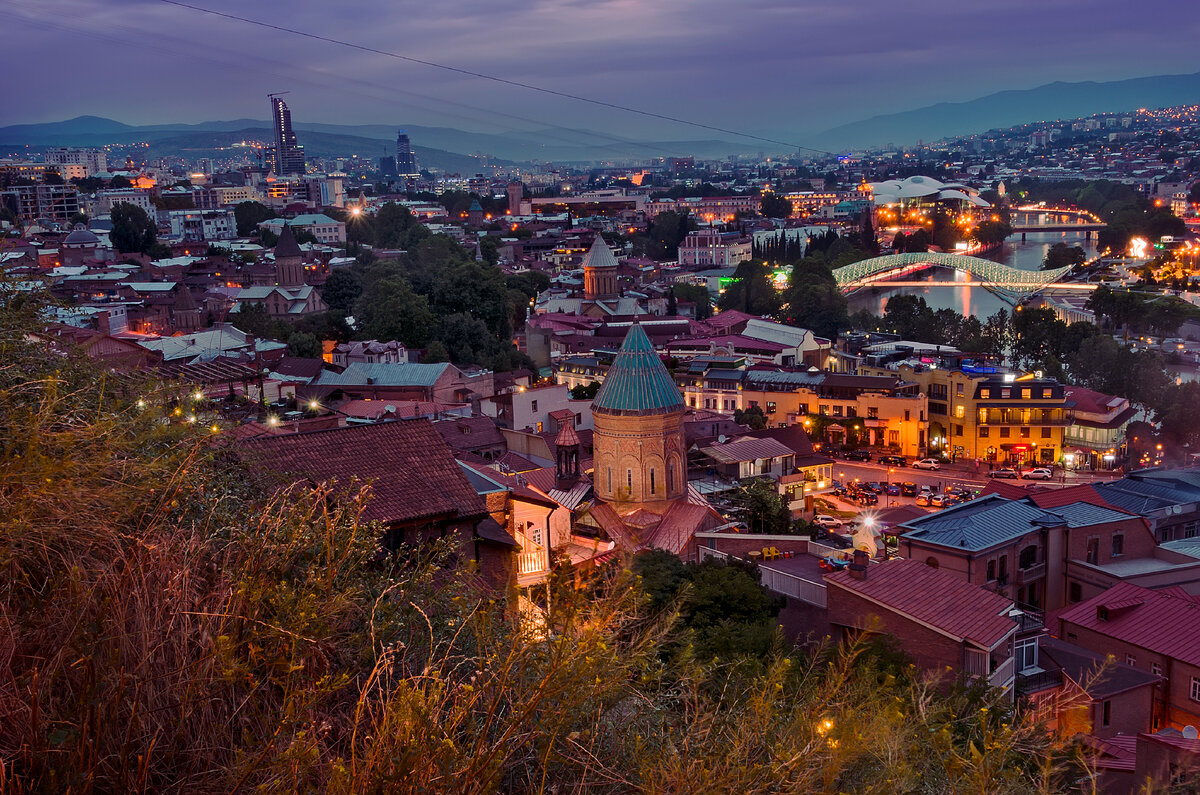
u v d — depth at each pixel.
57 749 11.16
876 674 23.25
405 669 15.23
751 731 14.19
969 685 35.84
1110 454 125.75
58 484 13.00
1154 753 29.28
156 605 13.06
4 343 17.59
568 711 12.97
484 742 12.60
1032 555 59.56
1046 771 17.12
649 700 14.98
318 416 94.81
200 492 17.77
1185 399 131.88
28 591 13.20
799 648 41.72
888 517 83.00
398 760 11.62
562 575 14.92
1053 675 43.62
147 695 12.27
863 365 155.50
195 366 99.06
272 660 13.20
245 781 11.97
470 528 33.72
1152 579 58.94
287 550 15.38
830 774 13.48
